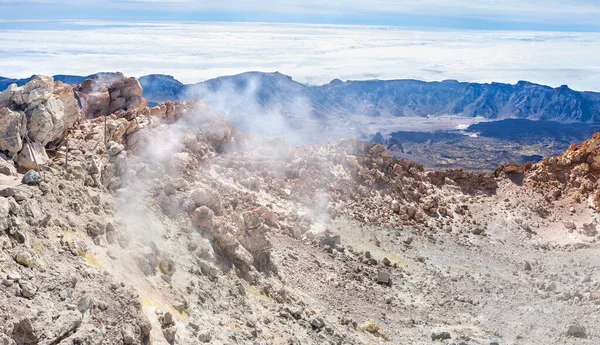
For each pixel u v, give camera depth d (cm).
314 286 3775
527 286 4578
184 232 3027
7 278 1528
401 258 4934
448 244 5616
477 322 3659
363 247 4975
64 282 1650
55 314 1516
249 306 2805
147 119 4569
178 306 2230
